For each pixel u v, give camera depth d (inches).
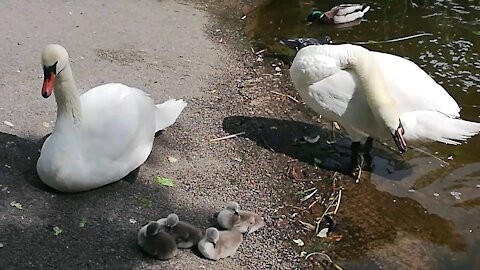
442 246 112.2
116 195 111.8
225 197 116.1
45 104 135.5
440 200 122.8
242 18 190.1
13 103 134.3
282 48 174.9
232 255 102.9
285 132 137.9
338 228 113.2
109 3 188.2
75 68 152.1
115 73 152.0
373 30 188.9
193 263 100.0
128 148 111.0
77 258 97.7
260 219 108.4
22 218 103.5
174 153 126.0
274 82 157.2
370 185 125.1
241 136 134.4
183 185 117.4
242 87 153.3
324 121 143.6
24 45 159.3
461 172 130.7
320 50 120.7
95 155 107.5
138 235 100.8
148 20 180.7
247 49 172.7
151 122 117.7
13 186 110.0
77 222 104.6
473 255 110.7
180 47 168.4
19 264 95.0
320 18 190.2
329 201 119.4
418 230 115.3
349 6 192.2
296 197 119.1
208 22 184.4
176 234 100.3
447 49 178.4
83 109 109.7
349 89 120.0
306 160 129.9
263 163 127.2
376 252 109.2
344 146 135.9
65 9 181.5
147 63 158.4
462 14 198.1
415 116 121.1
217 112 141.6
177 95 146.1
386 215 117.8
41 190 110.0
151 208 110.3
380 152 135.2
